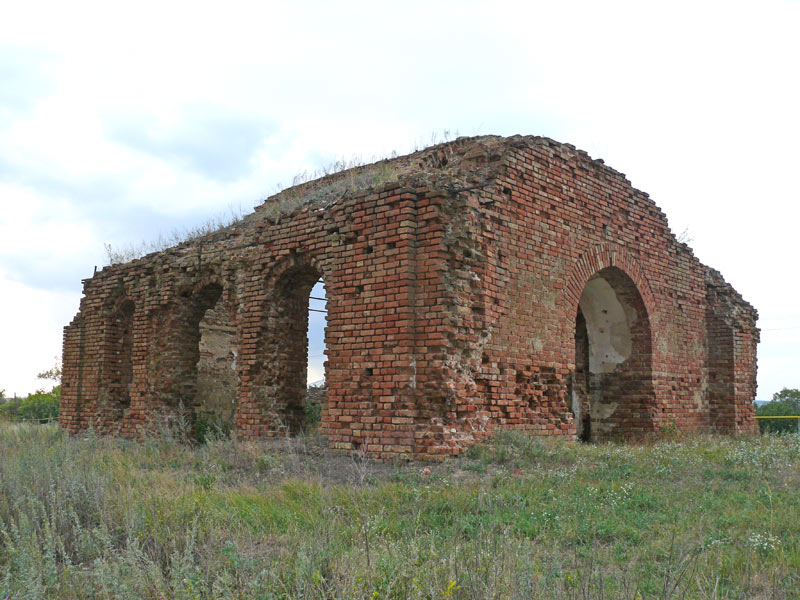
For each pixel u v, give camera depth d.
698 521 6.52
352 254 11.92
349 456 11.09
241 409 13.72
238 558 5.13
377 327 11.36
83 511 6.88
